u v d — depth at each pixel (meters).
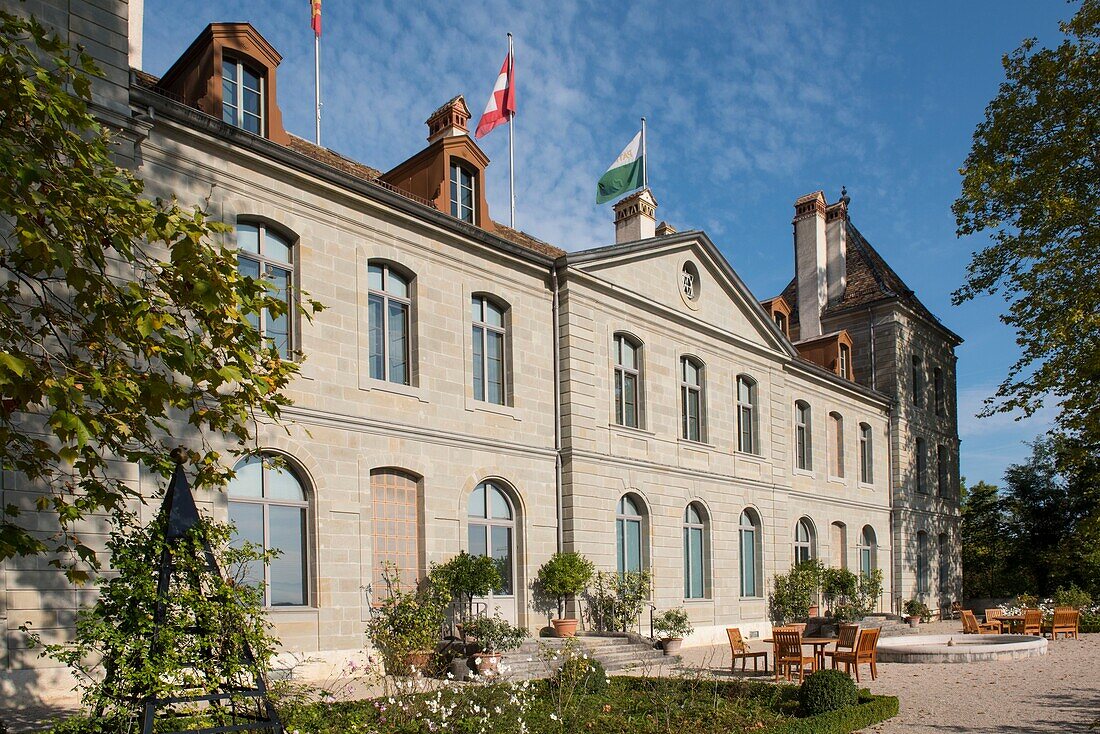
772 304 35.91
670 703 12.85
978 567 45.28
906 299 39.91
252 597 8.08
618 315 23.56
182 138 15.16
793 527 30.92
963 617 27.08
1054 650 23.81
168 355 8.68
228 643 7.90
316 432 16.45
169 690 7.36
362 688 14.73
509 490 20.39
